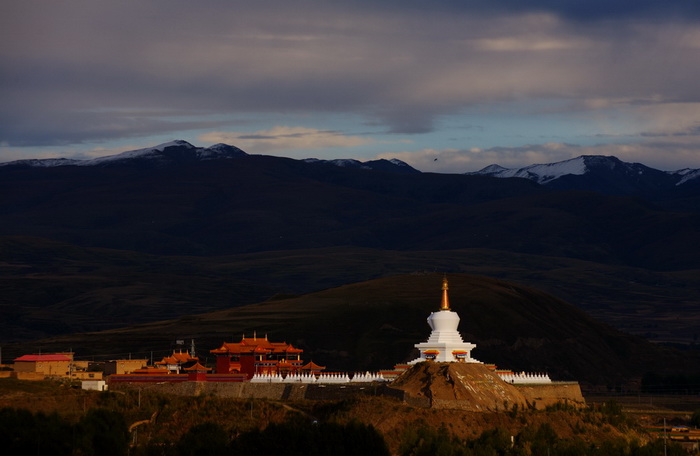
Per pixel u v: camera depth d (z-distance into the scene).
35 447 162.75
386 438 176.12
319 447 169.25
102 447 169.12
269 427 174.25
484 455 165.12
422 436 171.88
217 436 175.00
